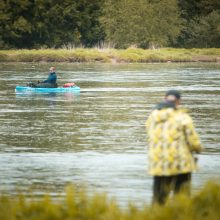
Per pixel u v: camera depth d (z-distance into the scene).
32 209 29.80
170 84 132.50
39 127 74.94
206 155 58.53
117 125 76.56
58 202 41.47
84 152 60.16
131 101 102.56
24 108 93.50
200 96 109.00
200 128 74.19
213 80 143.00
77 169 53.06
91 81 139.38
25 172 51.97
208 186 30.08
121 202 42.00
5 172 51.94
